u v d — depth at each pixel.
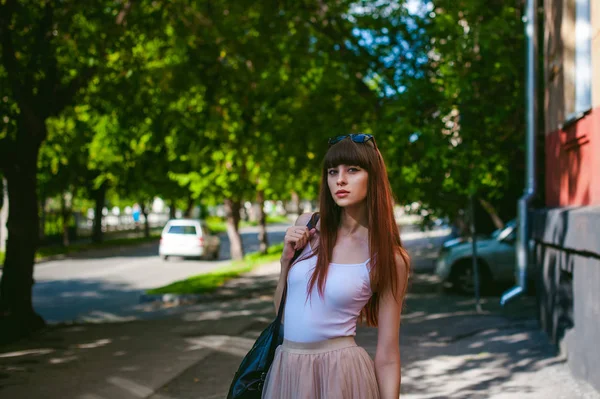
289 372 2.52
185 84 13.73
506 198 17.81
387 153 12.98
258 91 14.16
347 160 2.54
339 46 13.73
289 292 2.62
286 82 14.45
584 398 6.02
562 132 8.99
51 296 17.83
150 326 10.99
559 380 6.74
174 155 19.58
